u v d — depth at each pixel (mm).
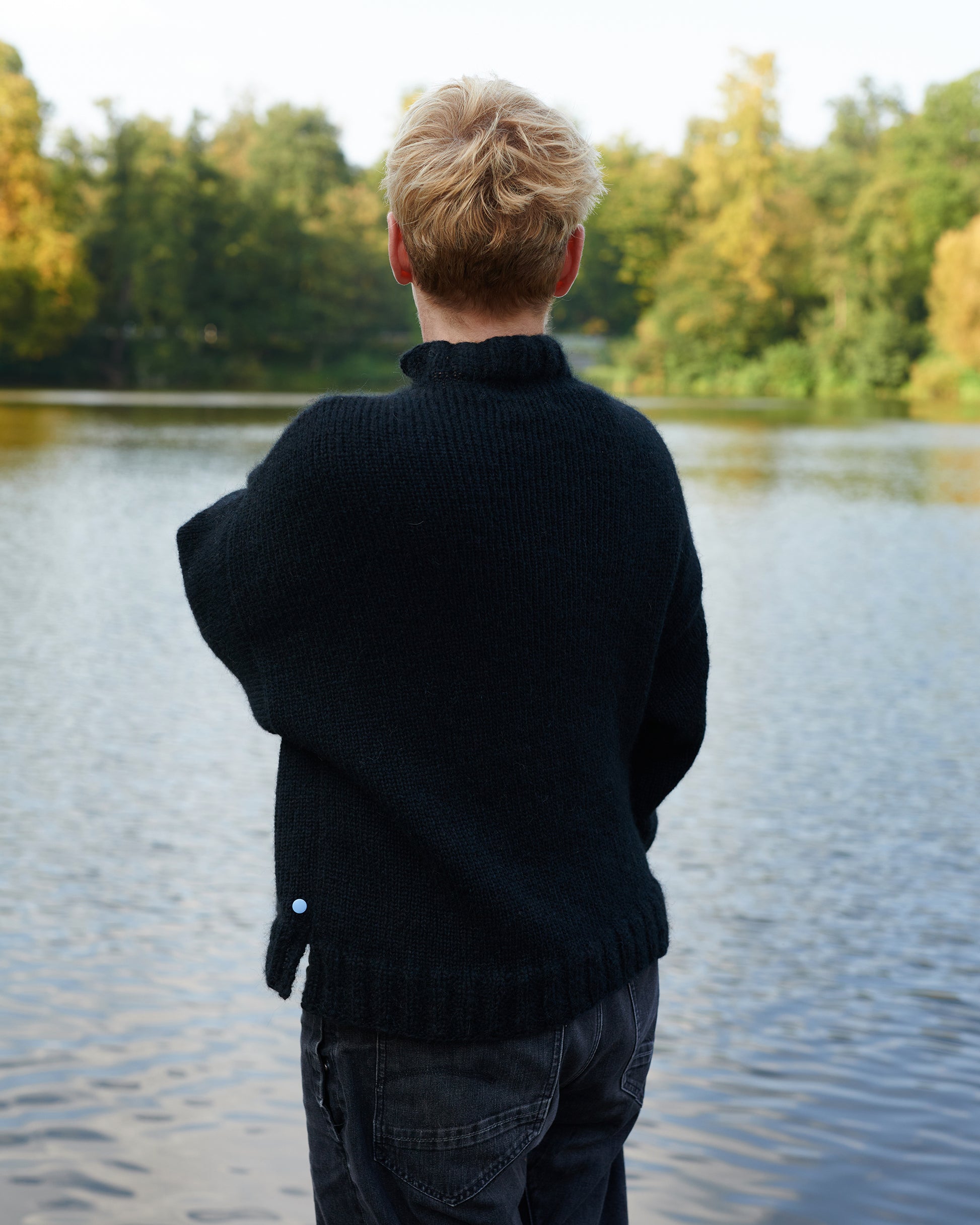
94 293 60281
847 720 6934
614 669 1252
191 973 3639
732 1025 3416
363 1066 1179
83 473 20328
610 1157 1318
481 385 1206
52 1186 2561
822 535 15172
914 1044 3322
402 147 1250
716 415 46406
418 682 1163
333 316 70000
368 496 1145
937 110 70562
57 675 7578
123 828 4945
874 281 65812
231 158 83875
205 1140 2762
